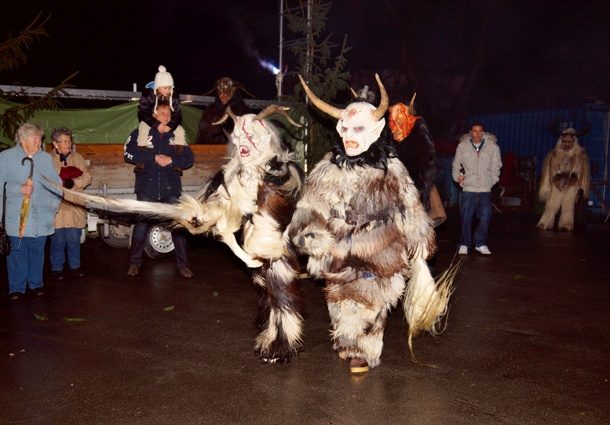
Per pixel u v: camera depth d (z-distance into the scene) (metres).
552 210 13.35
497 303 7.35
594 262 9.82
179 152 8.09
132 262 8.45
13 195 7.14
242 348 5.75
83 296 7.44
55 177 7.32
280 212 5.00
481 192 10.24
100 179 9.12
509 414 4.48
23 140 7.10
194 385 4.93
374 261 4.81
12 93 9.84
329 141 10.04
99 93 10.70
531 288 8.09
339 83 9.87
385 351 5.70
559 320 6.71
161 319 6.60
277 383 4.98
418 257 5.04
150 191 8.04
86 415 4.43
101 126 10.41
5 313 6.76
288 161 5.11
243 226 5.20
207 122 10.44
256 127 4.99
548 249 10.96
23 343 5.85
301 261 9.14
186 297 7.44
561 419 4.42
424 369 5.29
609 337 6.18
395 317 6.72
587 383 5.04
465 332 6.27
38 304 7.09
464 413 4.50
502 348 5.82
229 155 5.22
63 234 8.15
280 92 12.24
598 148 16.83
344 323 5.04
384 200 4.76
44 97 9.24
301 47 10.16
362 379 5.06
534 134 18.70
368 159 4.77
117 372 5.18
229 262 9.40
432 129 23.81
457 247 11.10
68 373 5.16
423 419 4.39
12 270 7.31
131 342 5.90
